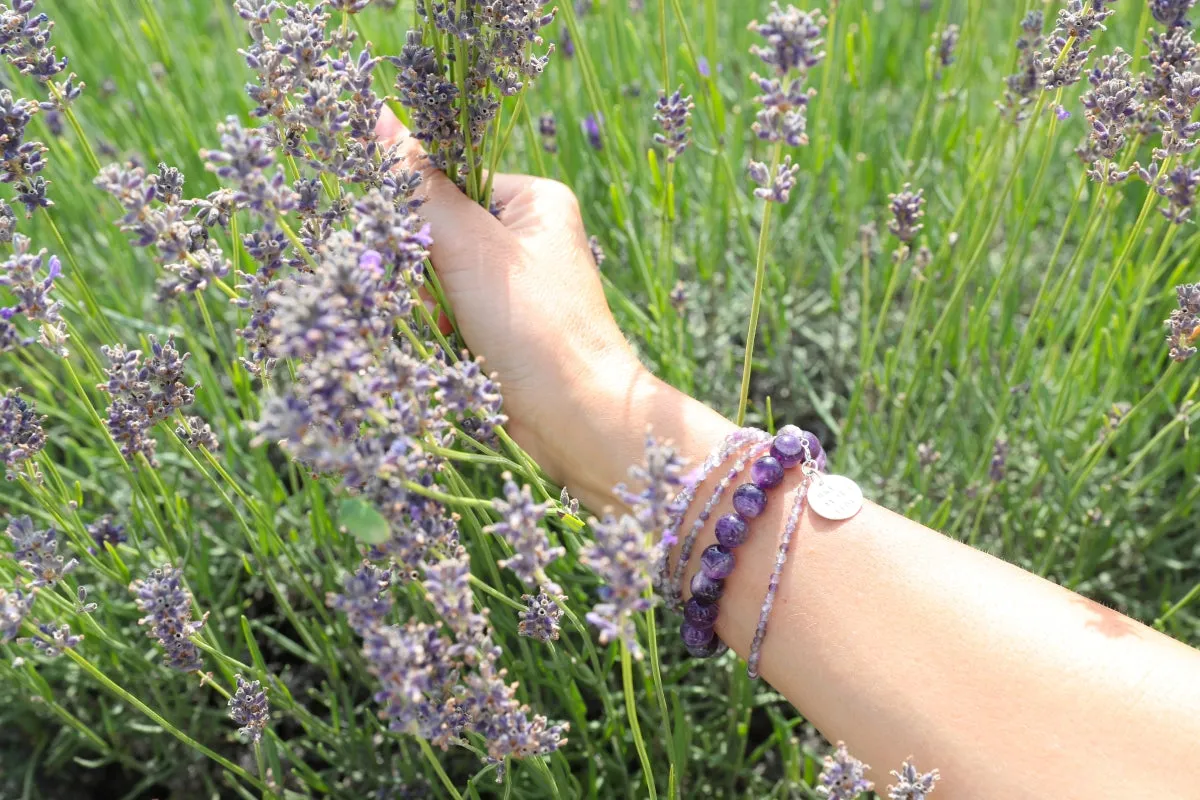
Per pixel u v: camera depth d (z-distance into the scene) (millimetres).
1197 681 282
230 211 332
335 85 304
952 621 304
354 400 253
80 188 542
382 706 469
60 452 560
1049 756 281
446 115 364
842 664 312
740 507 328
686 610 337
